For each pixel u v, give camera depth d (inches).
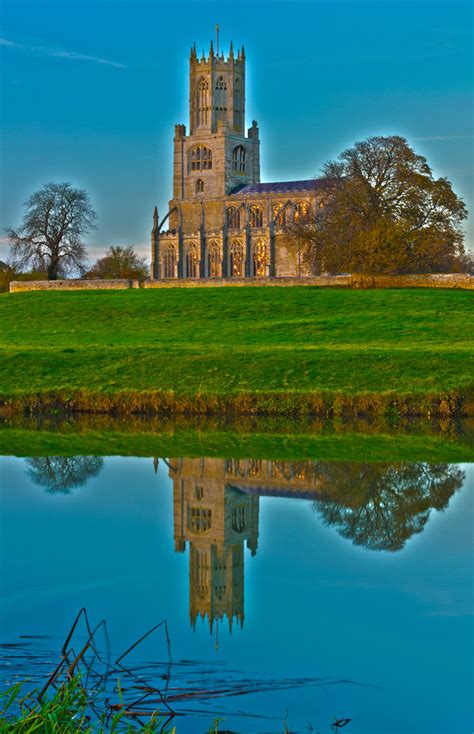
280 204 6501.0
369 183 3725.4
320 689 519.2
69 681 479.2
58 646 567.2
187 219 6899.6
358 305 3002.0
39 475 1135.0
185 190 7126.0
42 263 5103.3
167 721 479.5
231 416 1707.7
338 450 1322.6
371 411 1690.5
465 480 1099.3
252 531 861.8
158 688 514.0
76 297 3494.1
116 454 1293.1
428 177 3715.6
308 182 6697.8
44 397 1822.1
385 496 1013.2
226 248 6476.4
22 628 598.9
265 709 493.4
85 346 2353.6
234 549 796.6
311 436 1466.5
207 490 1050.1
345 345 2319.1
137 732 455.8
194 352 2130.9
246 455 1273.4
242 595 669.3
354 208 3700.8
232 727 475.2
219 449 1334.9
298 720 484.4
